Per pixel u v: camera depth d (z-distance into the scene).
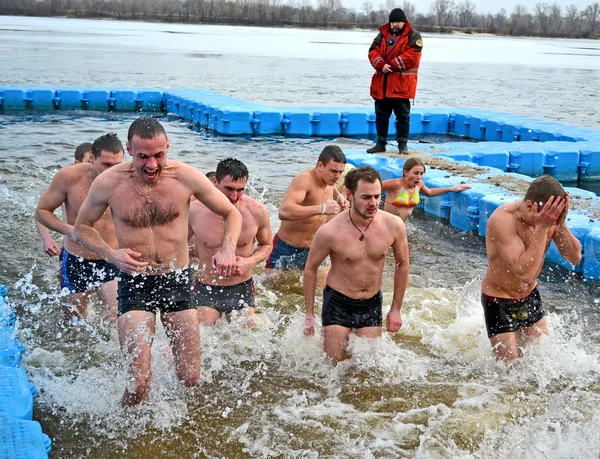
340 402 4.19
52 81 21.25
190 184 4.02
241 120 14.61
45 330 5.02
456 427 3.91
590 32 126.50
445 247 7.48
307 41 61.72
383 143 11.20
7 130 13.65
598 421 3.98
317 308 5.63
